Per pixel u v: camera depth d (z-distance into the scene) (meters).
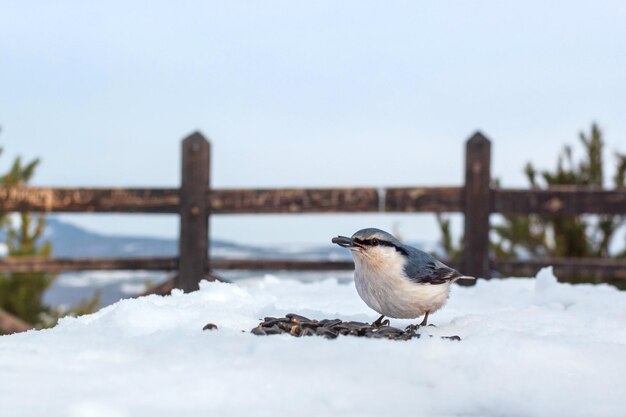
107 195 8.88
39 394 2.61
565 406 2.78
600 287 6.02
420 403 2.71
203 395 2.66
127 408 2.51
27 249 13.02
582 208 8.50
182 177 8.74
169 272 8.84
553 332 3.99
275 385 2.78
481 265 8.48
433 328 4.05
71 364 3.00
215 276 8.62
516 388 2.91
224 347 3.23
